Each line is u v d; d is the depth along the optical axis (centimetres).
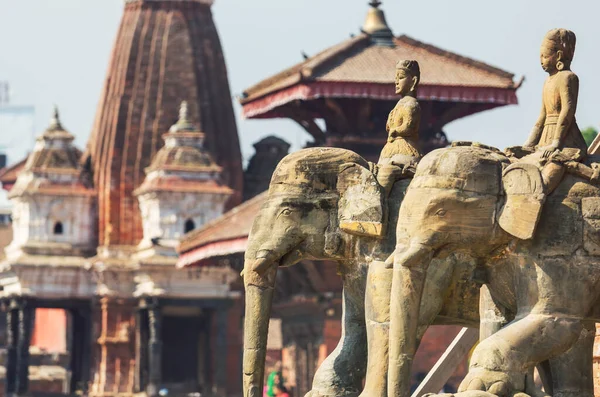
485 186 2100
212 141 12556
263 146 12950
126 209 12056
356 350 2350
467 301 2219
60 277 11694
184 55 12712
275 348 10300
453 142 2206
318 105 7444
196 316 11500
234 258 7644
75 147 13062
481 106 7406
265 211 2338
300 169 2323
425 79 7131
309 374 7469
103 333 11681
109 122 12444
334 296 7112
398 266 2128
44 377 12525
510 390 2061
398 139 2416
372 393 2228
